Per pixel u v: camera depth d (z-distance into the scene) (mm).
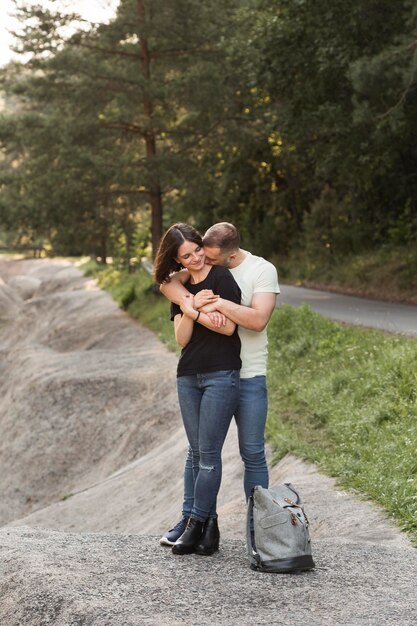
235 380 6051
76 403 21391
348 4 22453
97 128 32219
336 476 9594
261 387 6211
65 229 33031
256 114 31938
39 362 26000
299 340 17281
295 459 10906
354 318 19859
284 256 42812
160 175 31750
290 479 10133
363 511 8148
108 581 5496
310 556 5848
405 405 11070
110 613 4945
